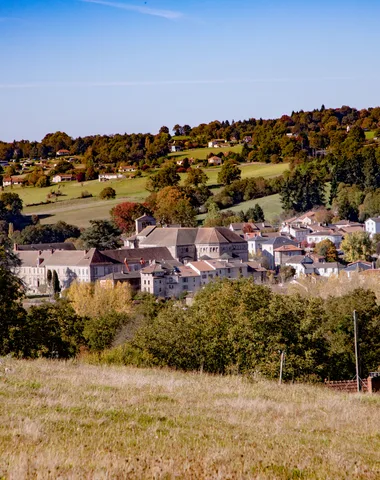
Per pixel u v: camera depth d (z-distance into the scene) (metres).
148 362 70.12
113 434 31.00
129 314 132.25
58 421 32.88
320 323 75.44
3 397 38.78
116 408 37.50
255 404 42.03
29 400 38.09
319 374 73.75
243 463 26.67
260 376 63.38
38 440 28.69
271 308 71.38
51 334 88.56
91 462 25.28
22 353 81.62
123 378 49.19
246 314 72.94
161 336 71.19
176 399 42.19
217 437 31.91
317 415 40.69
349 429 36.91
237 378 58.03
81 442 28.97
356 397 50.09
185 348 70.62
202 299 93.31
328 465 27.55
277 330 70.44
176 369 69.88
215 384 51.28
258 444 30.84
